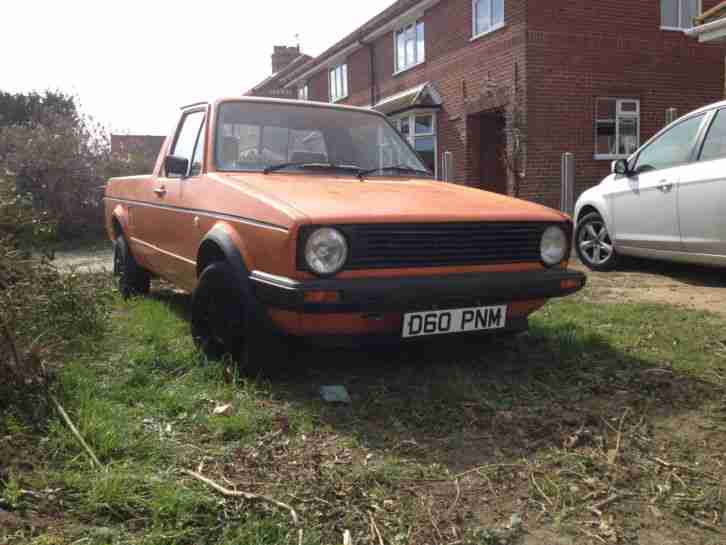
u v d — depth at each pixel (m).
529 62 13.30
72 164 13.63
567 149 13.71
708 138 6.52
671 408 3.51
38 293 4.09
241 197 3.80
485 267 3.72
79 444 2.80
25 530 2.20
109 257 10.75
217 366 3.84
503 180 16.06
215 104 4.70
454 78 16.14
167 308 5.66
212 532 2.31
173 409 3.35
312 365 4.14
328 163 4.73
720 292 6.38
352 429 3.21
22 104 27.20
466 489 2.69
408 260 3.48
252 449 2.96
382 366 4.13
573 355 4.30
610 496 2.66
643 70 14.25
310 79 26.73
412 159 5.12
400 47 19.09
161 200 5.14
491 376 3.97
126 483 2.51
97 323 4.54
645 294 6.37
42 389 3.30
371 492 2.63
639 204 7.22
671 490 2.71
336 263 3.30
